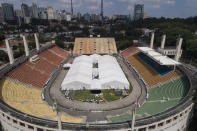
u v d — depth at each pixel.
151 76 89.12
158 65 96.50
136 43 171.75
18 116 44.84
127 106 63.34
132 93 74.62
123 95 72.75
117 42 196.88
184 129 55.41
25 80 79.88
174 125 48.72
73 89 77.75
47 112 55.91
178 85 72.25
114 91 76.56
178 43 83.12
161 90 73.81
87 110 60.41
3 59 130.38
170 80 78.94
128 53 141.88
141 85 83.38
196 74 83.88
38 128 43.78
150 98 68.44
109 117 55.25
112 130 41.09
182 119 50.91
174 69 83.69
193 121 59.59
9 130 50.50
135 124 42.59
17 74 80.56
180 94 64.50
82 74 85.75
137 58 122.88
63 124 42.50
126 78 85.31
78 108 61.91
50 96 71.69
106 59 116.06
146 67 101.75
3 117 49.28
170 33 158.00
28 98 66.50
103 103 65.81
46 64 106.44
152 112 55.12
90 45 155.00
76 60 117.00
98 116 56.25
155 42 169.12
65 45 192.50
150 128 44.66
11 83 73.38
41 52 119.31
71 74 87.25
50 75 95.25
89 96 71.94
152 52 98.75
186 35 147.75
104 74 87.94
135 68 107.69
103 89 78.62
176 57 86.06
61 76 96.25
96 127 41.59
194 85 64.62
